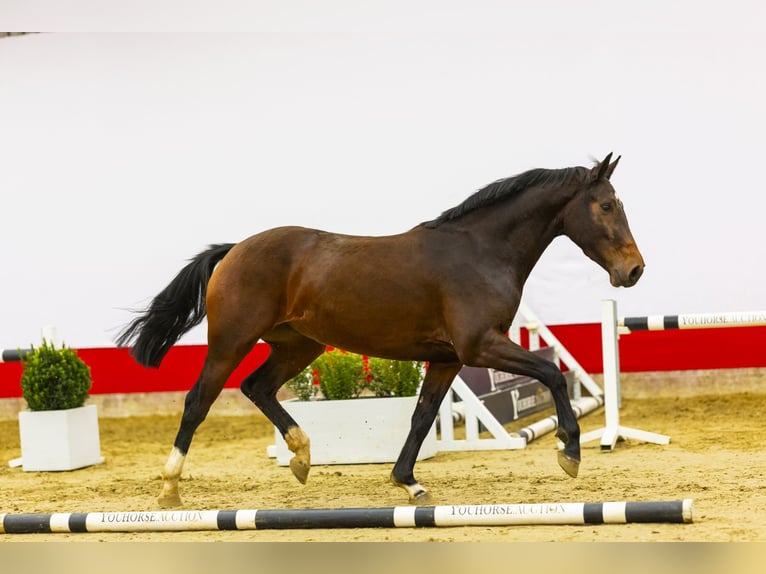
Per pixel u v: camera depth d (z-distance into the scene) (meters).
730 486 7.29
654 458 8.91
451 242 7.03
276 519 6.23
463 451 10.05
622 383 12.99
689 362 12.73
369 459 9.49
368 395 10.30
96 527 6.39
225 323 7.25
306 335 7.39
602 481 7.82
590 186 6.95
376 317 7.00
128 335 7.79
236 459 10.35
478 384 10.52
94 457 10.55
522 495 7.38
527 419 12.61
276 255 7.28
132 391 13.67
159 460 10.62
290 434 7.67
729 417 11.26
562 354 12.43
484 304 6.84
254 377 7.80
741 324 9.59
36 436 10.28
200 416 7.39
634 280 6.84
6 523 6.52
